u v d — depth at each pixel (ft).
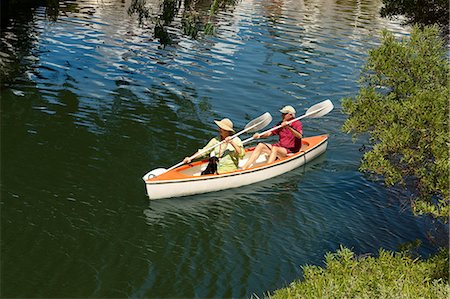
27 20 67.31
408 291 15.11
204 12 79.71
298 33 73.72
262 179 32.55
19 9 72.08
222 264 23.63
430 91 20.79
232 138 31.22
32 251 23.41
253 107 44.50
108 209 27.48
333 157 36.22
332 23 83.35
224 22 75.51
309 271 17.29
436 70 21.81
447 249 20.30
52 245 23.97
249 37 68.33
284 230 26.99
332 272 17.04
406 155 19.77
